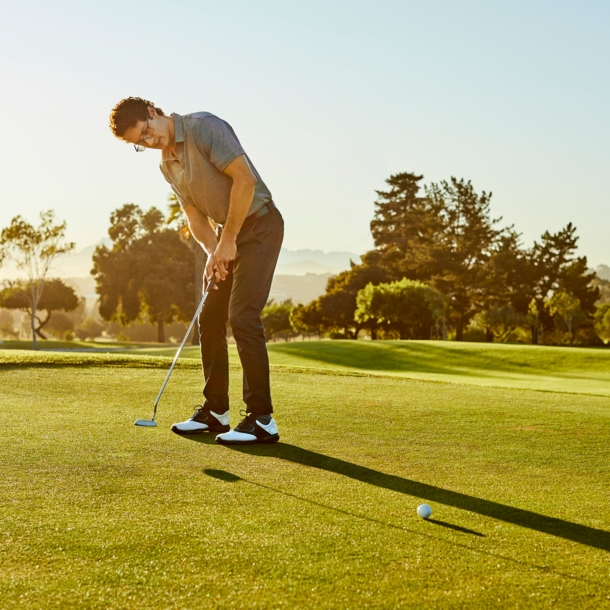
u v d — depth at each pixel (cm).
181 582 178
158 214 6344
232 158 389
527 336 6028
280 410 491
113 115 390
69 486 269
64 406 476
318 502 257
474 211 5691
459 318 5781
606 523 242
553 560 202
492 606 168
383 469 322
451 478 309
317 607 165
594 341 5984
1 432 373
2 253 4012
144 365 859
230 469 307
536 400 593
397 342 2573
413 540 216
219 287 414
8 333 12288
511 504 265
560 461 352
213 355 416
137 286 6059
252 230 403
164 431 400
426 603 169
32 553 196
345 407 509
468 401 557
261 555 198
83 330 11244
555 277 5959
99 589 173
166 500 253
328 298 5828
